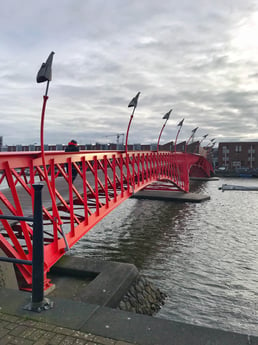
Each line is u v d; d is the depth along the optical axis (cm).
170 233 2809
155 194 4988
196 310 1402
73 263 1444
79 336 327
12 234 891
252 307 1441
